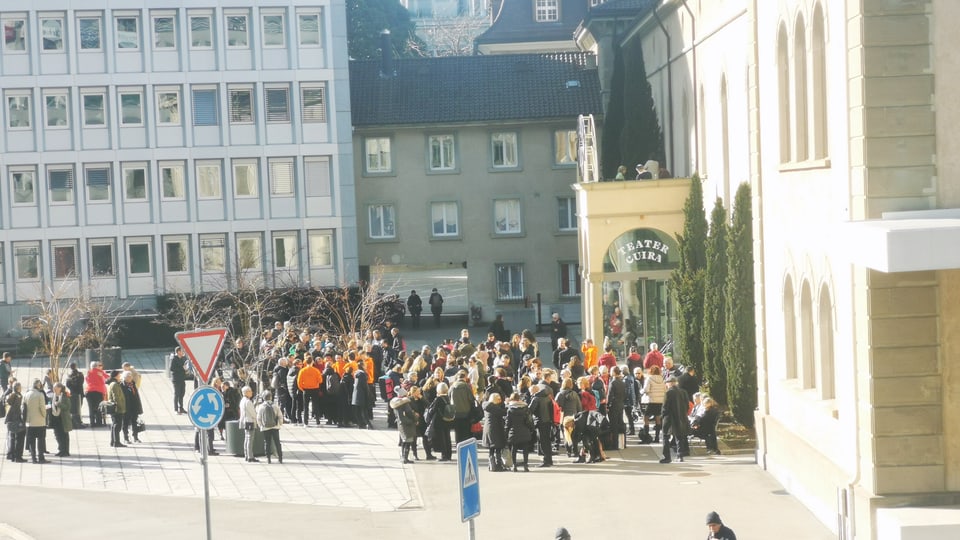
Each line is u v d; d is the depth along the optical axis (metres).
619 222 42.72
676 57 49.50
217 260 63.75
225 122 63.25
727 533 16.20
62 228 62.66
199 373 19.64
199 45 63.06
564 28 89.81
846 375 20.39
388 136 66.06
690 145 47.25
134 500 26.52
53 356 50.97
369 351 41.12
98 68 62.47
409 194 66.12
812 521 21.94
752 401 30.34
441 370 31.28
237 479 28.42
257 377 39.38
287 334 42.97
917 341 19.06
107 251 63.09
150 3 62.53
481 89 67.00
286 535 22.69
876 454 19.22
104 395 37.69
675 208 42.66
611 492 25.06
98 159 62.59
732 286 30.42
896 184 19.08
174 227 63.22
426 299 67.00
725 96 41.34
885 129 19.05
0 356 59.34
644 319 42.91
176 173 63.34
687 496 24.33
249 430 30.44
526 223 66.31
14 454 31.70
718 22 41.50
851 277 19.80
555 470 27.72
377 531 22.78
